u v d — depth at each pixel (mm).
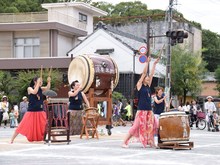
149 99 16094
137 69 53719
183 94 62500
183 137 15734
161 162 12164
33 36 54500
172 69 60906
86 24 60625
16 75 53562
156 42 71000
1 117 35688
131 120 43969
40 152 14422
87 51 54562
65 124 17188
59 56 54250
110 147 16047
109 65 22734
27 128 17562
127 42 56531
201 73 63219
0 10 64500
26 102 35531
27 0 71125
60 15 54156
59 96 44781
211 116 33156
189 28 77000
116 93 48781
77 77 22328
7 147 15898
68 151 14719
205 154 14352
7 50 54844
